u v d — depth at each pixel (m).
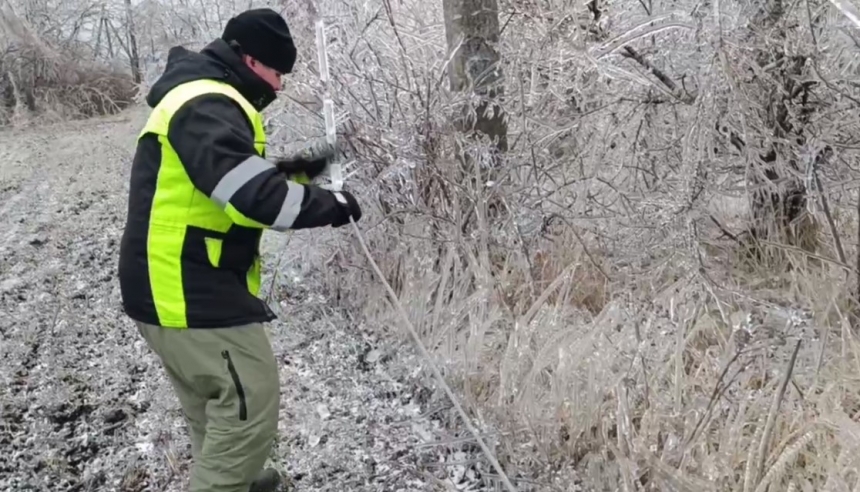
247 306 2.46
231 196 2.20
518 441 3.04
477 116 4.38
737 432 2.62
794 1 4.03
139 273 2.38
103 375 3.93
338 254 4.72
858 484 2.28
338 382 3.79
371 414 3.49
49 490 3.02
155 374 3.93
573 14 4.39
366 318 4.41
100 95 16.28
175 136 2.25
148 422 3.48
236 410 2.43
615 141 4.82
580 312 3.83
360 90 4.61
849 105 4.02
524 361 3.34
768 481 2.35
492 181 4.09
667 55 4.57
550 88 4.50
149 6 15.14
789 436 2.52
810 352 3.11
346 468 3.09
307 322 4.44
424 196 4.38
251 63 2.49
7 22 16.02
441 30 5.06
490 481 2.93
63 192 8.20
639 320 3.42
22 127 14.16
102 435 3.40
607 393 3.06
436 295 4.14
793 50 4.06
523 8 4.52
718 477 2.49
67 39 17.25
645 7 4.77
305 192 2.32
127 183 8.44
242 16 2.48
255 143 2.43
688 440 2.62
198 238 2.35
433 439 3.25
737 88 4.01
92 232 6.59
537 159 4.37
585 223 4.39
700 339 3.47
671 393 3.02
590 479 2.76
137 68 16.89
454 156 4.24
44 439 3.34
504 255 4.21
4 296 5.06
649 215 4.29
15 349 4.20
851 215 4.34
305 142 5.05
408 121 4.35
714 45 4.00
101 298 4.97
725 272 4.14
